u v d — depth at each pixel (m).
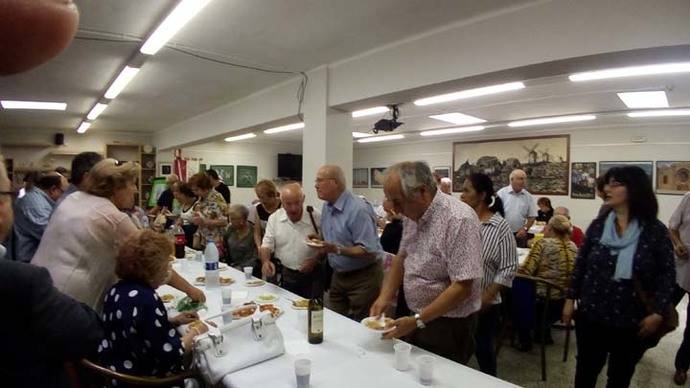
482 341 2.29
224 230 3.71
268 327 1.52
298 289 2.69
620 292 1.81
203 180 3.82
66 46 0.68
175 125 8.23
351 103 3.86
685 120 6.22
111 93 4.97
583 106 5.47
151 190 8.47
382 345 1.63
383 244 3.47
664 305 1.72
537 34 2.50
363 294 2.44
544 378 2.83
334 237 2.47
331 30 3.14
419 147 9.81
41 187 3.41
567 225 3.19
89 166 2.38
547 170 7.59
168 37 3.12
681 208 3.05
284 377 1.37
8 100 5.61
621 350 1.85
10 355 0.84
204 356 1.41
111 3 2.70
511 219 4.75
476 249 1.48
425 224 1.58
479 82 3.01
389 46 3.43
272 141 11.11
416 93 3.41
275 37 3.31
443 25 2.98
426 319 1.45
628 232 1.83
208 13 2.87
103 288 1.84
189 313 1.79
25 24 0.58
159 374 1.42
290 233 2.70
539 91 4.61
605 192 1.92
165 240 1.52
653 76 3.95
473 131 8.02
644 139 6.59
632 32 2.16
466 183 2.32
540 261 3.16
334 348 1.60
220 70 4.25
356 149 11.55
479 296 1.67
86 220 1.75
